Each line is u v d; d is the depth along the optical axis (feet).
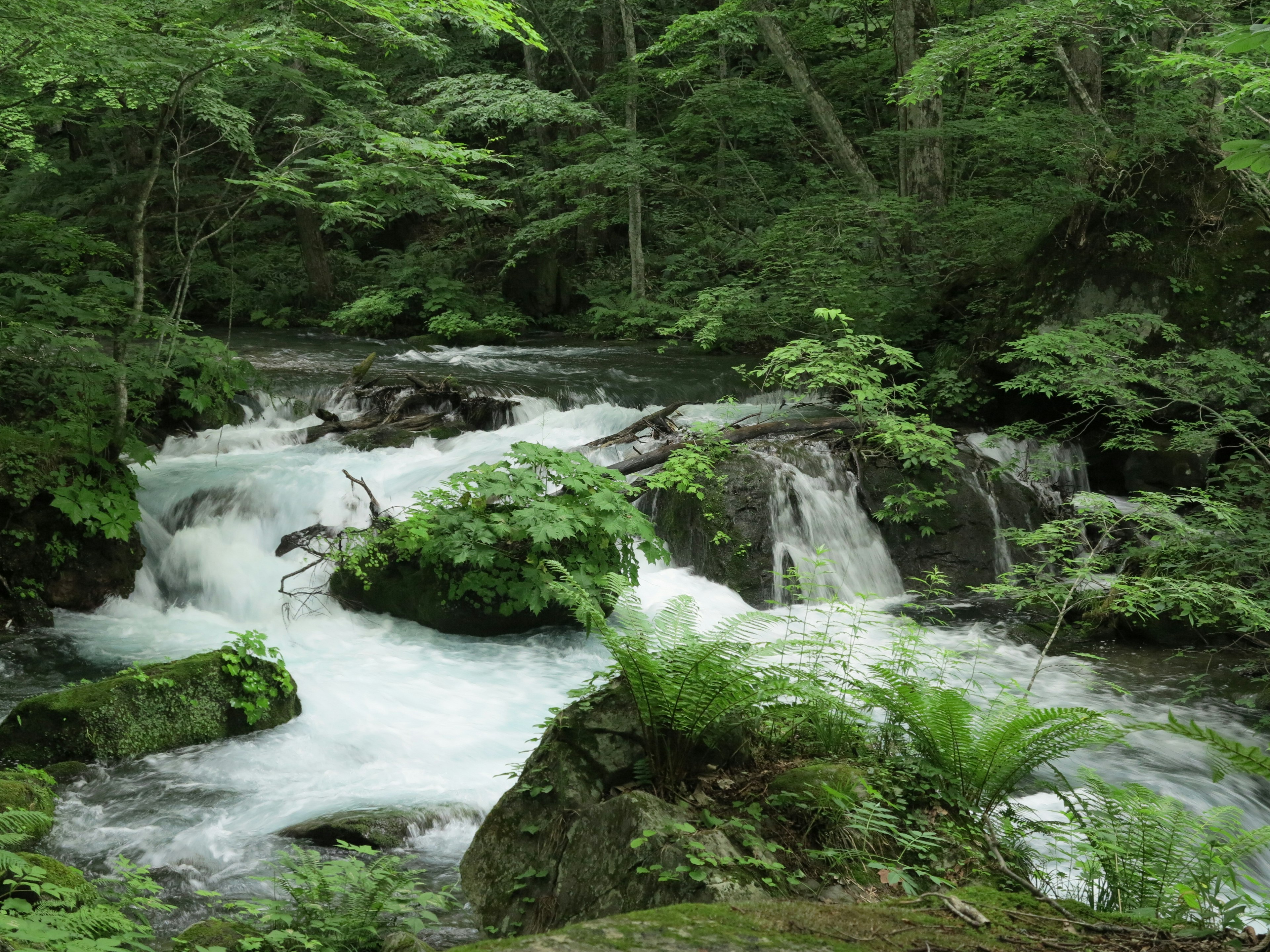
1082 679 28.86
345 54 39.63
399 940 13.44
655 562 32.30
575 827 14.56
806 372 45.24
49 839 18.83
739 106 66.39
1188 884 13.01
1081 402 38.81
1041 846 16.85
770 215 71.20
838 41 73.41
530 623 31.24
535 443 34.71
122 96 41.24
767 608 34.40
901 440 38.63
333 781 21.59
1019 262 50.26
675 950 8.37
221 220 78.79
